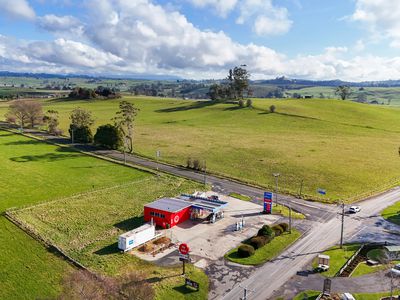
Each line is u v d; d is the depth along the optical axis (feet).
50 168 306.35
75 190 250.78
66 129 506.48
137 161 337.93
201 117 633.61
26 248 167.12
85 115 448.65
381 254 168.96
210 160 344.69
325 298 134.41
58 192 245.86
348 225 202.49
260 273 152.05
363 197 250.57
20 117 523.29
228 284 143.95
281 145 415.85
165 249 171.22
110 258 161.07
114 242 176.24
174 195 244.42
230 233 189.67
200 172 304.30
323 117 608.19
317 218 212.23
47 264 154.20
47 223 195.93
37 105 533.14
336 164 335.88
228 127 541.34
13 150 371.15
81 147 394.32
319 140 450.30
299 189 264.93
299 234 189.78
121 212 213.46
